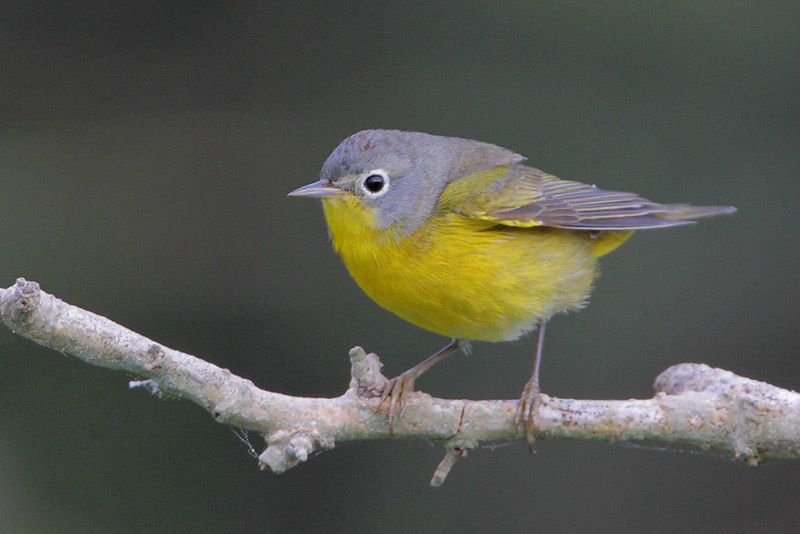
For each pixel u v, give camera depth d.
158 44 14.09
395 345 13.18
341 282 13.45
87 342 6.60
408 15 13.96
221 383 6.93
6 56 14.00
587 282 9.43
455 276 8.64
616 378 13.16
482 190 8.98
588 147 13.55
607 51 13.52
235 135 14.01
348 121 14.00
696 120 13.50
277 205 13.84
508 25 13.63
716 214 9.64
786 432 7.35
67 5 14.05
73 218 13.73
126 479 12.56
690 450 8.08
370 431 7.38
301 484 12.78
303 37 14.12
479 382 13.10
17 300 6.37
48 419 12.66
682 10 13.20
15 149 13.87
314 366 13.25
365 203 8.74
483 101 13.76
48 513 12.25
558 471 13.05
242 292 13.54
